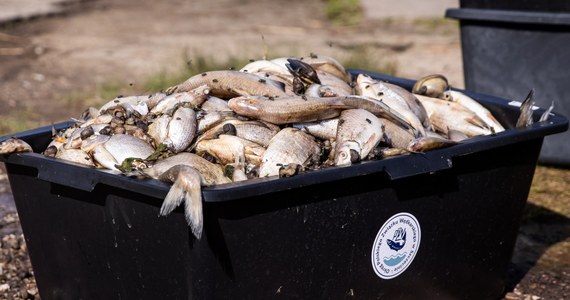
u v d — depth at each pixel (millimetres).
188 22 10992
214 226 2562
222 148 2951
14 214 4715
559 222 4703
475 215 3297
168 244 2656
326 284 2877
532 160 3445
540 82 5281
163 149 2939
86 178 2721
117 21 10852
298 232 2738
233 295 2676
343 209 2824
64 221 2992
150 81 7594
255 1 12820
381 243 2982
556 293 3857
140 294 2820
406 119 3367
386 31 10453
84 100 7219
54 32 9992
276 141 2920
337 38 10016
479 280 3455
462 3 5500
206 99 3223
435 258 3215
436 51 9195
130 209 2725
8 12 10539
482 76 5496
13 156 2975
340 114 3102
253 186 2514
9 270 3986
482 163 3221
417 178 3002
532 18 5121
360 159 2891
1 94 7383
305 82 3434
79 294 3072
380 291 3059
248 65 3635
